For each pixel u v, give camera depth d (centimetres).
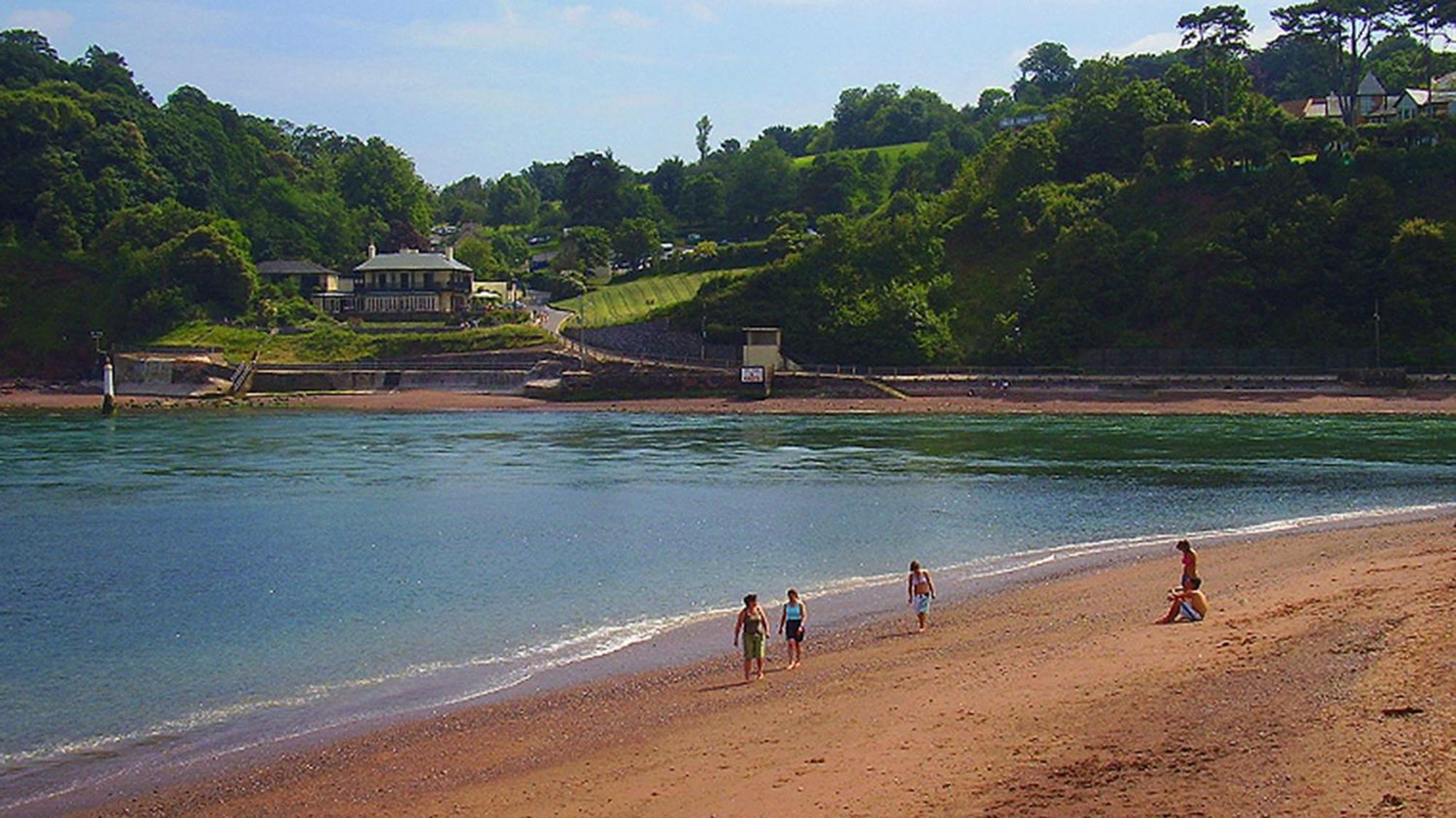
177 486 7806
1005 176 18062
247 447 10219
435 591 4688
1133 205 16375
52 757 2827
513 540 5834
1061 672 2928
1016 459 8775
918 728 2564
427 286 19062
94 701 3281
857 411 13012
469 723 2991
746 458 9106
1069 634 3466
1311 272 14212
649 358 15850
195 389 15562
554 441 10575
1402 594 3375
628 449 9875
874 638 3728
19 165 19825
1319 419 11369
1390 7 18575
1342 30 18962
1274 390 12888
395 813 2373
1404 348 13425
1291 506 6450
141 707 3222
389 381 15875
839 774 2317
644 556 5378
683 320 16325
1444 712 2147
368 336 17038
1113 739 2305
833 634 3834
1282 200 14912
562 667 3525
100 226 19762
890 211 18875
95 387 15975
